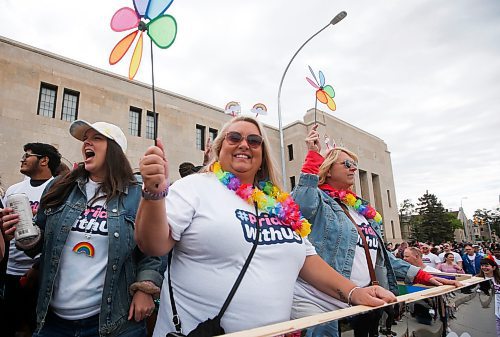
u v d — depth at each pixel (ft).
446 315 5.67
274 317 4.65
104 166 6.66
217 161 6.12
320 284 5.78
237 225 4.76
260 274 4.70
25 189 9.66
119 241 6.05
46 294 5.72
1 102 40.86
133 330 6.04
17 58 43.11
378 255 8.30
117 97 52.60
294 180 75.82
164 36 5.00
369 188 93.30
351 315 4.00
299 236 5.63
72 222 6.02
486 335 6.84
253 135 5.95
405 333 4.71
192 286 4.62
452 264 31.32
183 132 60.80
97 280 5.87
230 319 4.41
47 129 43.91
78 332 5.70
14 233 6.00
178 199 4.78
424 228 171.22
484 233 254.47
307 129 78.95
